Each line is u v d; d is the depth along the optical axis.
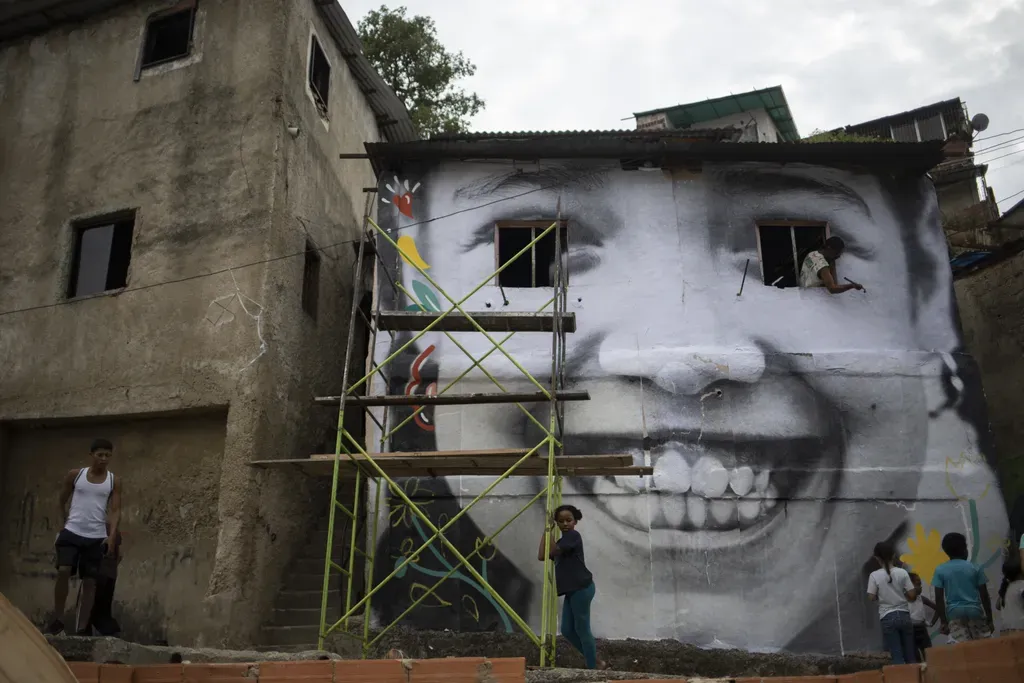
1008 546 10.73
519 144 11.95
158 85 12.76
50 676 2.68
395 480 10.92
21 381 11.96
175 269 11.68
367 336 14.46
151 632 10.33
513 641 9.92
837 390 11.33
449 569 10.56
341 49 14.41
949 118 23.81
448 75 21.42
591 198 12.20
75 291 12.37
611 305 11.70
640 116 24.94
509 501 10.80
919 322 11.76
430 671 4.82
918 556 10.70
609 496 10.88
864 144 11.92
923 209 12.27
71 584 10.90
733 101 24.27
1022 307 14.24
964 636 7.45
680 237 12.02
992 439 11.20
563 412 11.05
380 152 12.05
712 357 11.41
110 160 12.64
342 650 9.99
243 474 10.37
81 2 13.27
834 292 11.73
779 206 12.23
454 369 11.34
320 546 11.64
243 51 12.45
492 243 11.97
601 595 10.55
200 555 10.48
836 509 10.86
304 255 12.36
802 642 10.37
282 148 11.96
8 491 11.77
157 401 11.10
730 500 10.87
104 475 8.07
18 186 13.09
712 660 10.02
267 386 10.91
